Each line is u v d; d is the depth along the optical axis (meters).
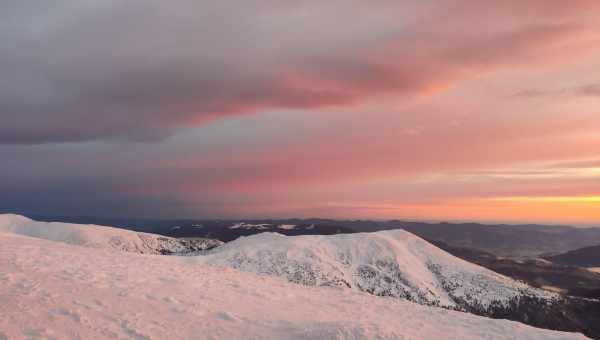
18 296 12.16
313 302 19.84
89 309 12.19
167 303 14.73
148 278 18.98
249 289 20.67
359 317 17.47
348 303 20.58
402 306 21.06
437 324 17.56
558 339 16.52
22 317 10.45
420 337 14.67
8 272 15.16
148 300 14.66
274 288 22.12
